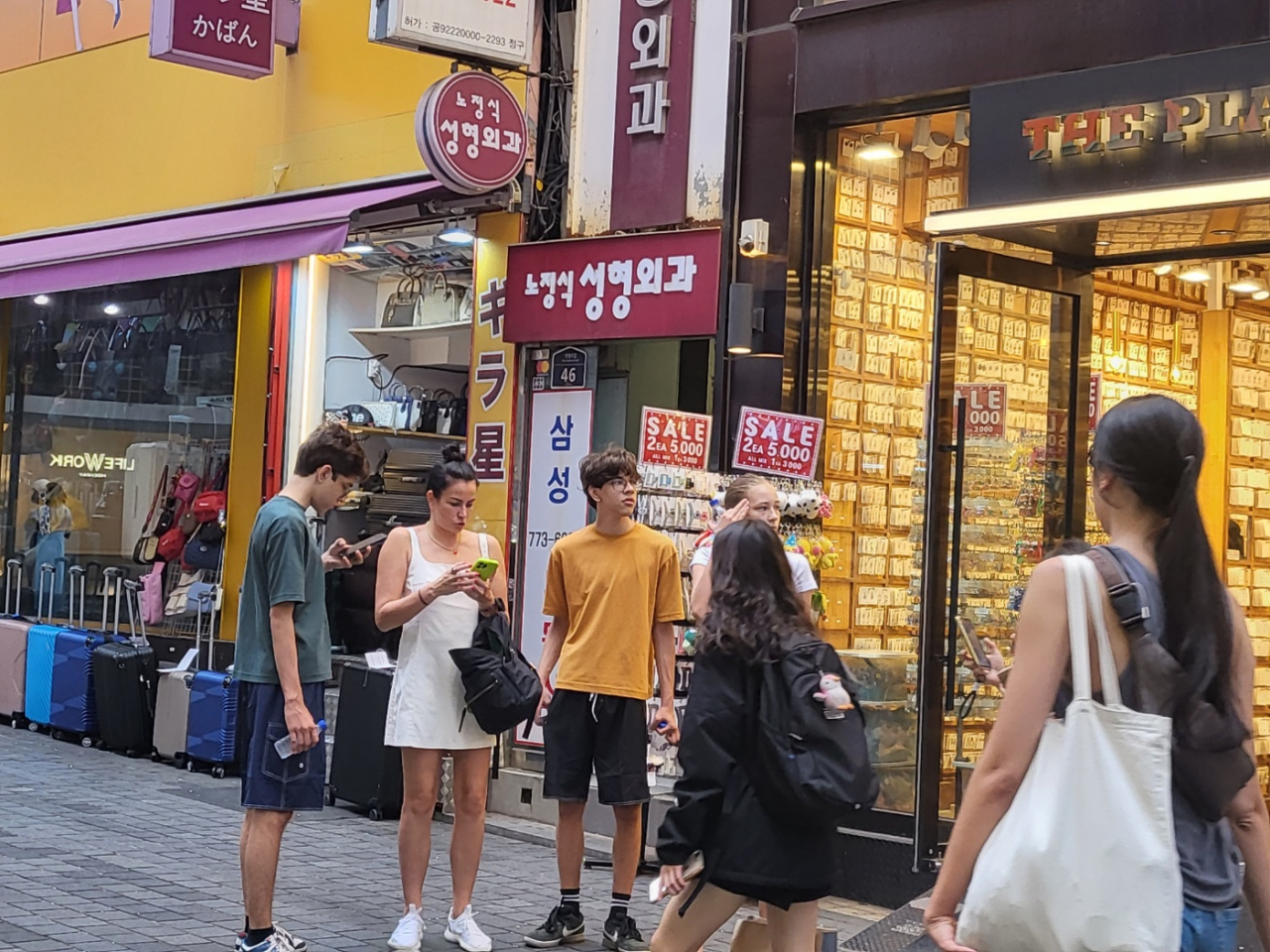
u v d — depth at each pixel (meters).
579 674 6.09
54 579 12.55
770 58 7.93
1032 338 7.07
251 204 10.91
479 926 6.30
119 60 12.20
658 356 8.92
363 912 6.39
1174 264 7.48
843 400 7.98
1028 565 7.01
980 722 6.75
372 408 10.53
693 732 4.01
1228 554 8.66
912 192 7.83
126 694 10.38
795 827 3.97
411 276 10.62
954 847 2.60
